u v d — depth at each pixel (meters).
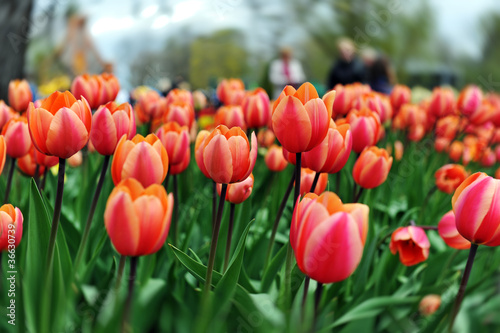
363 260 1.08
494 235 0.74
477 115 2.17
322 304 0.92
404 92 2.38
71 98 0.83
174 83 2.97
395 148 1.95
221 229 1.08
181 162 1.08
